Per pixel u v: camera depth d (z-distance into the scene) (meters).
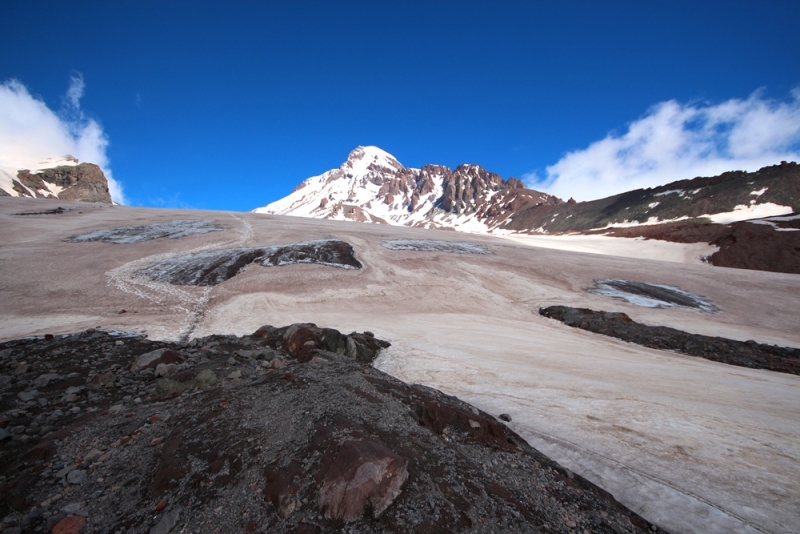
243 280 26.66
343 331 17.33
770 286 32.72
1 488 4.52
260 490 4.33
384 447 4.72
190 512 4.06
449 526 3.91
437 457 5.11
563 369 12.59
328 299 25.03
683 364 15.20
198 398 7.14
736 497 5.43
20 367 9.70
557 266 38.34
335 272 30.31
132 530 3.90
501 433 6.84
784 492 5.54
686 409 8.73
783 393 11.03
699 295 30.41
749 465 6.29
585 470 6.18
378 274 31.55
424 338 16.62
